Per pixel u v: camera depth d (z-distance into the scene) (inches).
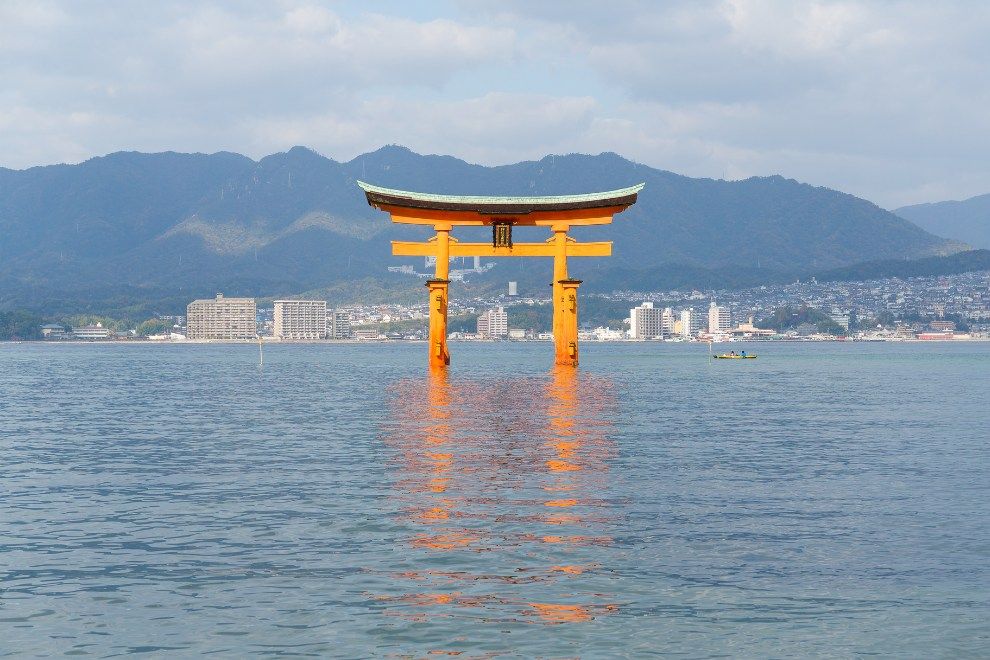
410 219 4894.2
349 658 722.8
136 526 1146.7
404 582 895.7
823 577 909.8
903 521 1154.7
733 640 754.8
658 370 6235.2
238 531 1110.4
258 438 2107.5
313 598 853.8
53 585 901.2
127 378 5393.7
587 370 6127.0
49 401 3489.2
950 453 1835.6
